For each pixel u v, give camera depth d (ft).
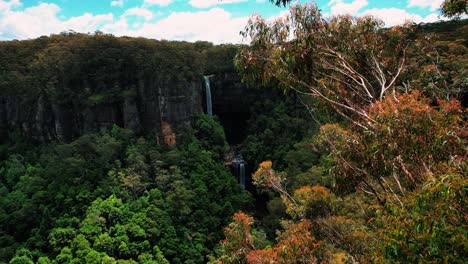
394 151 15.97
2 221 93.61
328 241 28.63
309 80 26.81
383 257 12.82
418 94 17.88
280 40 25.58
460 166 12.14
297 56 24.75
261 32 26.11
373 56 27.53
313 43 24.73
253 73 28.35
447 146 14.61
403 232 10.98
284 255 22.98
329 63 28.19
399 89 29.25
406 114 15.39
